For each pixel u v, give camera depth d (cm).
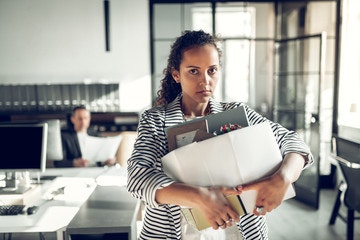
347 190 250
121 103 489
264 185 58
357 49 409
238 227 76
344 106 420
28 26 480
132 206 149
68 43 484
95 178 222
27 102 456
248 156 61
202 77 66
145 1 477
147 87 490
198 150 61
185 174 62
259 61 580
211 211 53
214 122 71
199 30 70
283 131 79
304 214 345
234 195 60
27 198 169
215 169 61
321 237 289
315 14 449
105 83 466
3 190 172
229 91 601
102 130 443
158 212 76
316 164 357
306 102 418
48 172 243
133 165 65
